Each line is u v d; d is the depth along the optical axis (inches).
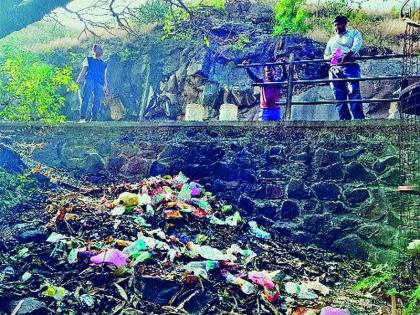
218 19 540.1
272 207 263.6
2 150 275.9
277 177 267.4
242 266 202.4
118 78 546.6
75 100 531.8
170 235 219.0
